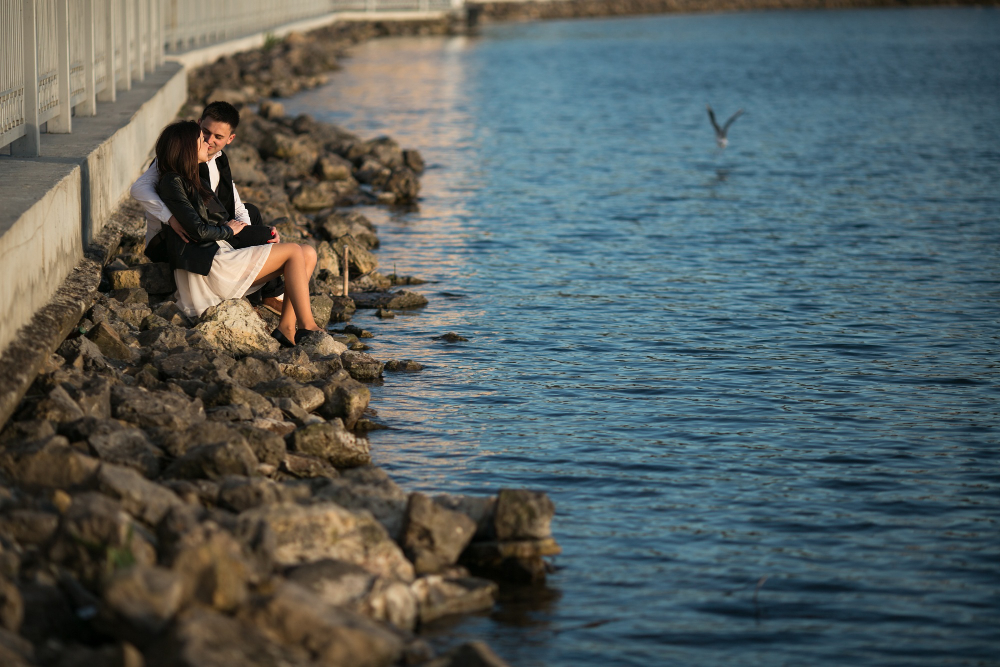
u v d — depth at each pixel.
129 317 14.21
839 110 48.31
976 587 9.01
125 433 10.08
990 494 10.84
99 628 6.99
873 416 13.00
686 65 69.88
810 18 124.94
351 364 14.02
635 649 8.03
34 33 15.09
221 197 14.45
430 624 8.31
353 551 8.40
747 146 37.78
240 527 7.96
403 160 32.66
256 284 14.58
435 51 76.94
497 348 15.57
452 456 11.57
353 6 97.00
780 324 16.97
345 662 7.05
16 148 15.35
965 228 24.56
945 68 69.06
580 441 12.06
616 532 9.89
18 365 10.45
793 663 7.89
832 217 25.73
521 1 119.94
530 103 49.41
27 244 11.48
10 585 6.92
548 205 27.08
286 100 49.00
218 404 11.84
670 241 23.09
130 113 20.88
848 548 9.66
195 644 6.43
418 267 20.59
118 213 17.95
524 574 8.97
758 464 11.50
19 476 8.85
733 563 9.35
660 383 14.11
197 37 52.41
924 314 17.61
